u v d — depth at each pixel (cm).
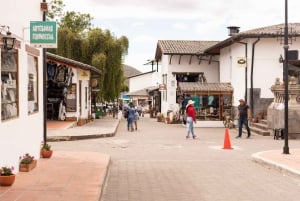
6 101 1010
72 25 5097
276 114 2355
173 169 1334
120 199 926
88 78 3100
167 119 3978
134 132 2812
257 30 3038
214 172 1279
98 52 3997
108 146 1964
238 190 1022
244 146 1994
